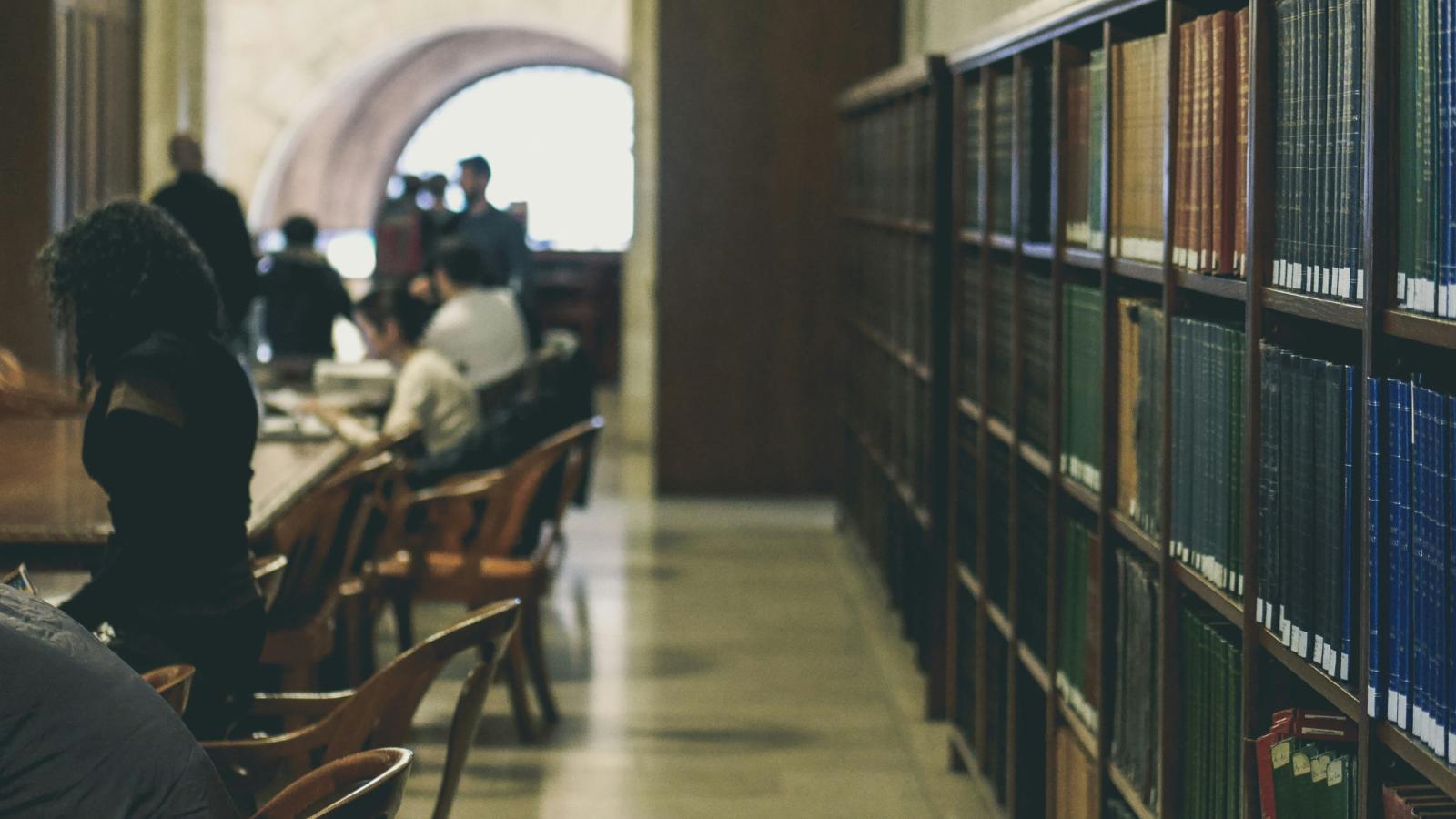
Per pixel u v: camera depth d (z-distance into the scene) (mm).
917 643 5875
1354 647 1982
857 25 9102
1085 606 3322
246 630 3008
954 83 4895
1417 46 1788
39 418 5398
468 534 5535
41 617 1895
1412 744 1795
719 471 9320
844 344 8242
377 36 17297
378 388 6699
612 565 7504
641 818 4395
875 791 4625
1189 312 2703
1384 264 1875
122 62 8906
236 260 5562
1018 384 3896
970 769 4508
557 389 6875
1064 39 3461
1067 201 3479
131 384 2850
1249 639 2311
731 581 7203
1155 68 2818
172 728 1899
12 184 7309
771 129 9164
